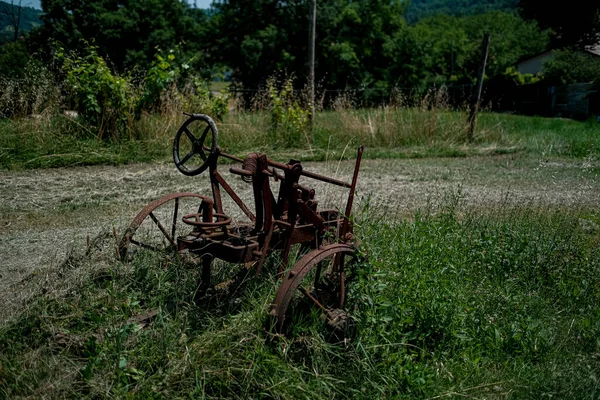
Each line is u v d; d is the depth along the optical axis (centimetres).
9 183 880
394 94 1547
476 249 584
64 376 343
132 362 361
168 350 369
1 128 1065
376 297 426
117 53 3362
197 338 385
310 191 458
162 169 1039
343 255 429
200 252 428
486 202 848
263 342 370
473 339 431
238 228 466
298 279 378
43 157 1022
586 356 417
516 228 643
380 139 1412
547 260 563
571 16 3928
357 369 380
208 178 974
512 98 3909
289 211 438
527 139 1552
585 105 3200
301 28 3850
